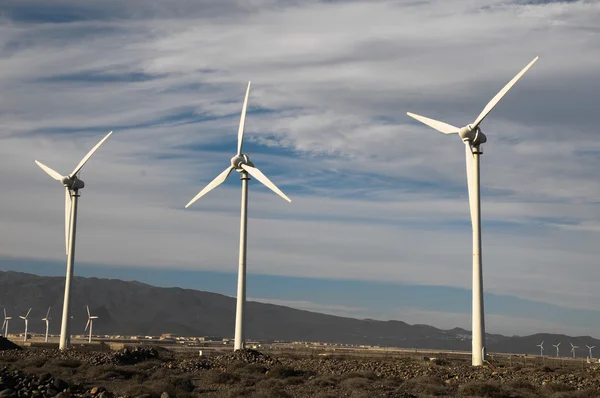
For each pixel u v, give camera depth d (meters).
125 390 42.91
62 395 34.84
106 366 55.50
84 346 128.25
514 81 66.81
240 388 45.94
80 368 57.75
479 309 65.00
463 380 51.34
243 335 78.56
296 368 62.28
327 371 59.84
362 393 40.88
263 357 68.81
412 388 46.28
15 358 66.00
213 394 44.41
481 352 64.31
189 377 53.94
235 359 67.38
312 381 49.56
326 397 40.50
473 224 66.94
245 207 81.69
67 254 94.75
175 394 41.16
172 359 68.56
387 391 42.56
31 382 37.78
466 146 68.88
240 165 81.81
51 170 96.69
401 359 87.94
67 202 96.31
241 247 80.50
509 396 42.66
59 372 54.00
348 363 67.94
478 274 65.56
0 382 37.03
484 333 64.75
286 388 46.59
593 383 48.34
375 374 55.53
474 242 66.44
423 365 66.56
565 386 45.25
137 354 66.69
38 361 60.34
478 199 67.38
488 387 43.44
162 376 52.78
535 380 50.59
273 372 55.34
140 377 51.75
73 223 95.69
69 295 92.56
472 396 42.69
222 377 51.56
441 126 70.69
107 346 127.19
